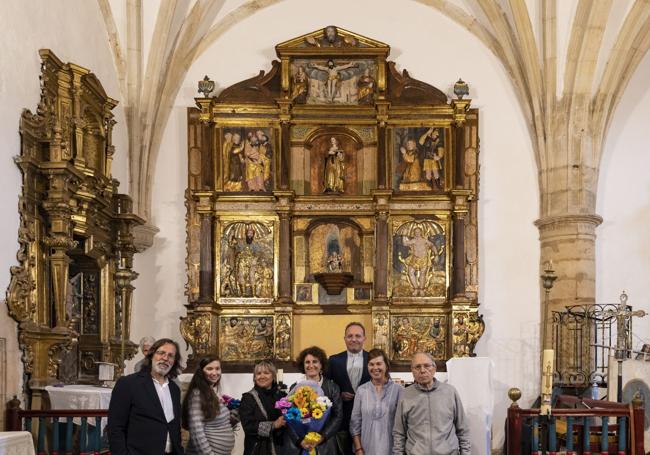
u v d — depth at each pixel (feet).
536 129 51.75
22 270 32.99
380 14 53.67
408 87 52.34
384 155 50.83
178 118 52.37
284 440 24.82
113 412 22.34
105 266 42.01
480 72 53.16
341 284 50.08
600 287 52.29
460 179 50.62
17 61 33.60
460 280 49.88
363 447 25.81
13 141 33.01
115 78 48.65
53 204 34.63
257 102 51.44
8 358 32.12
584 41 49.60
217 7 52.90
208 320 49.01
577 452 31.94
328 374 27.86
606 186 53.01
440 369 49.34
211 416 23.27
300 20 53.52
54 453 30.55
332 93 52.06
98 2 45.96
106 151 43.29
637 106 53.42
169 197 51.72
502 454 49.83
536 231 51.88
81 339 41.47
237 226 51.08
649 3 48.75
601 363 50.75
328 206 50.93
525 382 50.78
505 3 51.16
